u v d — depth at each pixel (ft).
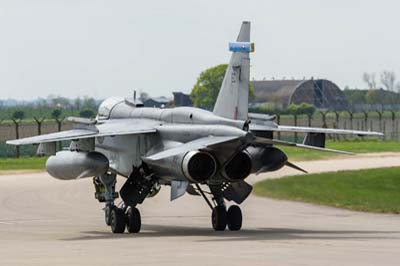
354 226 281.54
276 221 302.66
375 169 520.01
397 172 492.95
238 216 272.10
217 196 274.16
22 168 566.36
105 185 296.71
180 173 254.88
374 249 205.98
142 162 273.95
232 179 258.57
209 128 256.52
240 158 259.60
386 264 178.29
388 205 348.79
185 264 181.27
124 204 273.13
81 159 268.82
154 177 274.98
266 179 468.75
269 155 263.29
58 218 327.06
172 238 246.68
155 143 274.36
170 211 352.28
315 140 281.95
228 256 193.77
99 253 205.98
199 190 280.10
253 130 263.70
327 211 337.11
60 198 399.44
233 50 264.72
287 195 393.70
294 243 222.48
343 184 434.30
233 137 244.83
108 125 286.66
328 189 412.98
